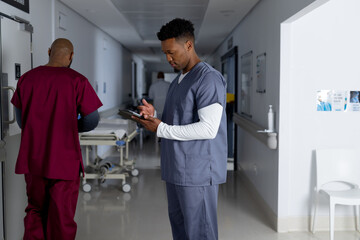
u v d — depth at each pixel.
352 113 3.85
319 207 3.92
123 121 5.50
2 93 3.07
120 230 3.89
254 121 5.14
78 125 2.84
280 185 3.87
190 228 2.21
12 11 3.32
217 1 4.71
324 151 3.81
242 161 6.22
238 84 6.66
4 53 3.11
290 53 3.79
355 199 3.43
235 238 3.71
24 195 3.64
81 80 2.68
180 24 2.14
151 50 11.60
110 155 8.07
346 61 3.81
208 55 12.34
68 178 2.66
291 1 3.40
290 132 3.86
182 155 2.16
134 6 5.84
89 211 4.49
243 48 5.99
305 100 3.84
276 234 3.83
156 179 6.04
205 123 2.05
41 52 4.16
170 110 2.26
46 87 2.63
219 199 5.05
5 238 3.04
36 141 2.64
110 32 7.75
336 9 3.78
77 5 5.11
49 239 2.72
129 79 11.70
